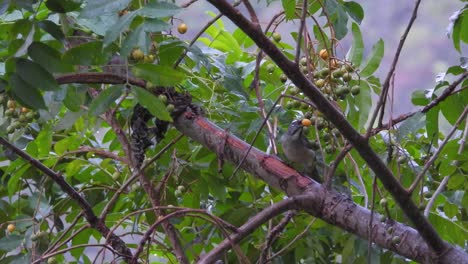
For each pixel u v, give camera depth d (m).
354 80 7.74
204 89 8.53
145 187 7.75
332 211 6.34
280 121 8.20
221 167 6.88
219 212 8.90
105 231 7.09
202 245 8.77
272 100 8.70
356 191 8.87
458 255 5.90
